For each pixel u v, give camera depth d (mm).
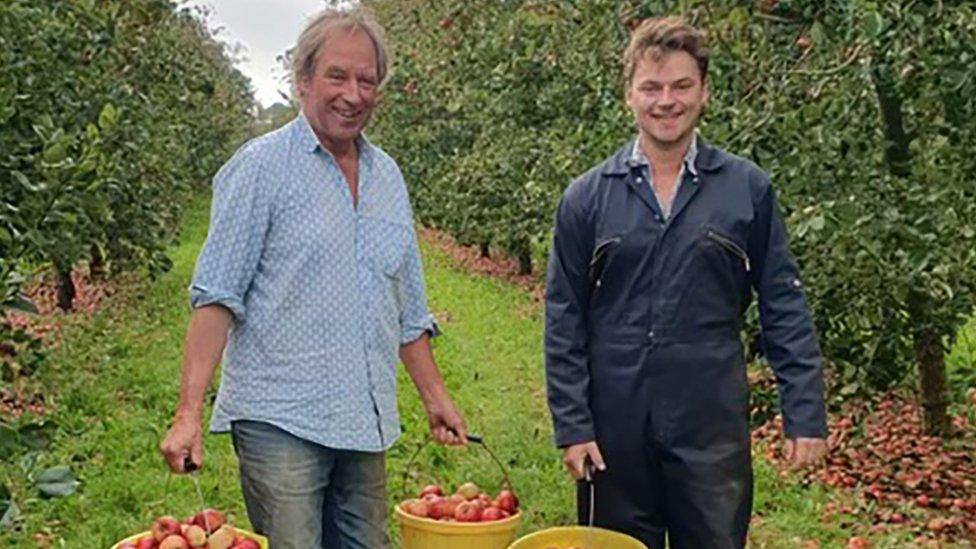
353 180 3111
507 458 6844
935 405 6734
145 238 10438
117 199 9461
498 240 18625
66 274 13305
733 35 4547
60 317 12812
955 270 4973
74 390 8438
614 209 3027
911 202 4539
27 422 3654
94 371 9617
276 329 2973
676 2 4746
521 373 10508
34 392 7500
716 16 4480
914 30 4004
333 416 2990
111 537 5273
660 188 3021
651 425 3041
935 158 5180
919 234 4363
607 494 3143
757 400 5074
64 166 4535
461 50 11047
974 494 5973
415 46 17438
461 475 6352
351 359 3025
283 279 2967
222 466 6543
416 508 3377
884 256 4457
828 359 5066
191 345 2904
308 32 2980
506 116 12320
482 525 3221
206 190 37188
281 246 2973
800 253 4727
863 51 4297
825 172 4602
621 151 3105
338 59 2945
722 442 3041
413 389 8984
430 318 3344
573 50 7750
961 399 7137
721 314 3021
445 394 3395
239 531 2930
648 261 3000
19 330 4691
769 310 3053
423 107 19828
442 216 22422
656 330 3006
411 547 3330
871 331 5160
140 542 2889
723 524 3051
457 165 18266
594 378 3098
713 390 3014
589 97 8219
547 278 3170
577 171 7871
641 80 2943
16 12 5387
